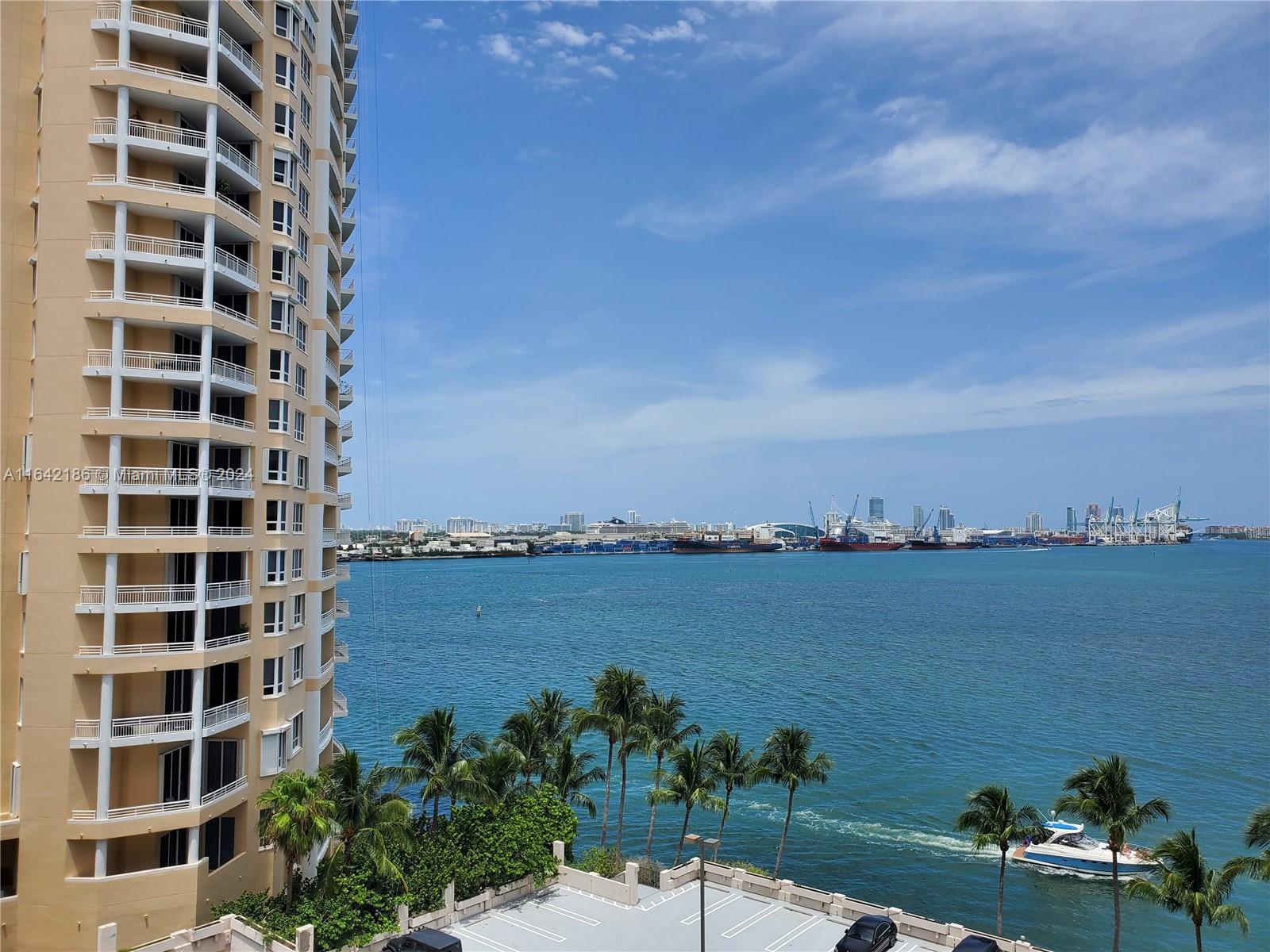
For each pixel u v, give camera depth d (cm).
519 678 13462
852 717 10788
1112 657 15312
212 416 4350
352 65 7006
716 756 5775
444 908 4516
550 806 5319
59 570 4028
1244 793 8100
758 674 13700
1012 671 13938
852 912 4675
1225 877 3962
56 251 4109
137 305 4141
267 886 4575
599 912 4703
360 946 4016
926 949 4269
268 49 4856
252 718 4556
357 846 4350
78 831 3922
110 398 4128
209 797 4234
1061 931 5794
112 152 4209
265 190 4778
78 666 3997
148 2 4378
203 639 4197
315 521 5419
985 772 8719
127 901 3925
